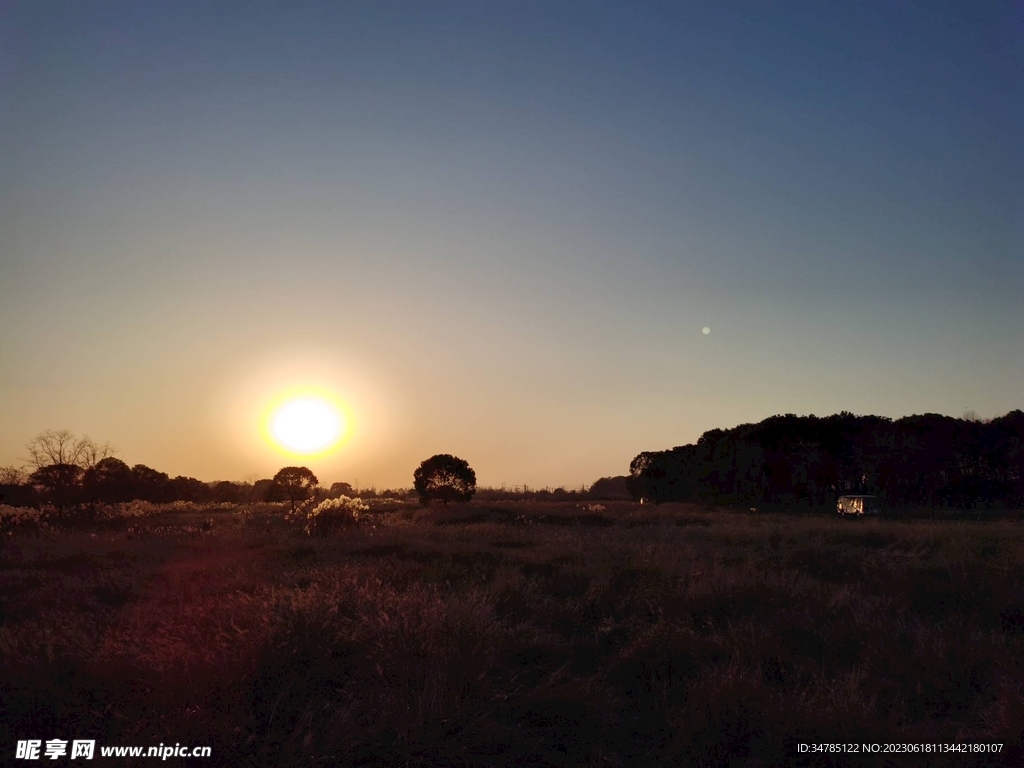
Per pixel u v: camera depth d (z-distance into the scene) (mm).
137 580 15070
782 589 12438
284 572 15031
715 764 6277
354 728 6371
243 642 7914
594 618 11539
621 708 7531
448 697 6793
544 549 20000
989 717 6781
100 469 47906
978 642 8828
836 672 8203
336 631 8594
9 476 48281
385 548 20922
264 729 6656
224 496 88562
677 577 14164
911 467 54375
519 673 8336
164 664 7332
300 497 64438
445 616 9008
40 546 23844
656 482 72062
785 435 60000
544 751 6512
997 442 52906
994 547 19516
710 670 8047
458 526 30875
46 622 9648
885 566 15594
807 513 46219
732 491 62031
